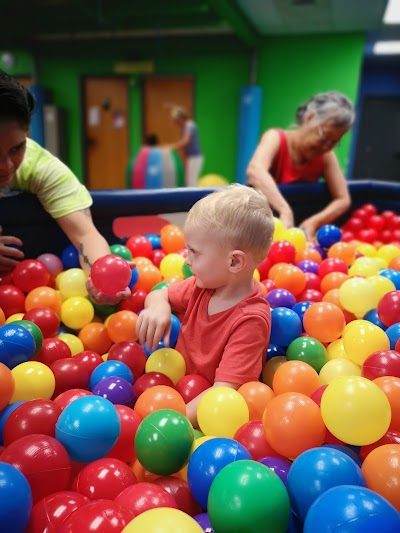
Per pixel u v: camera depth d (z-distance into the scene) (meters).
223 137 7.16
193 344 1.17
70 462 0.80
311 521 0.60
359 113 8.59
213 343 1.12
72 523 0.61
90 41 7.12
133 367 1.18
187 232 1.09
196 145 6.50
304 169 2.42
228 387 0.98
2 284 1.47
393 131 8.52
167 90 7.22
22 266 1.46
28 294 1.43
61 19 5.98
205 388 1.09
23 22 6.07
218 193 1.11
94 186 7.78
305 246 1.98
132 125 7.42
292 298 1.46
